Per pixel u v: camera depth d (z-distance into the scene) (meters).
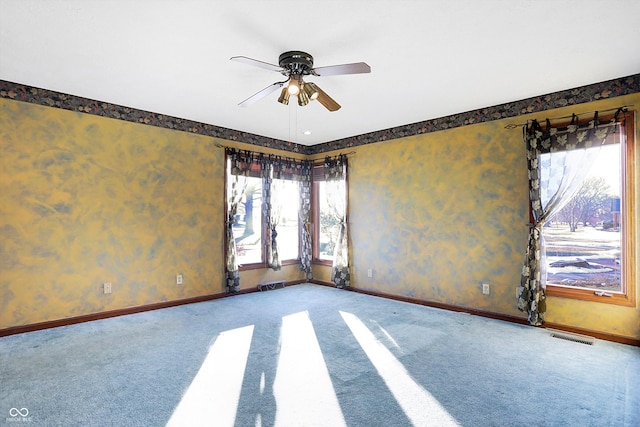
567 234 3.67
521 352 3.07
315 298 5.09
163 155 4.54
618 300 3.31
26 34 2.50
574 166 3.53
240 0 2.11
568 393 2.37
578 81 3.40
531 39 2.60
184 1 2.11
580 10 2.23
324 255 6.21
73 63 2.99
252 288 5.55
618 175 3.38
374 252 5.34
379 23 2.38
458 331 3.63
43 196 3.67
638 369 2.73
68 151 3.81
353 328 3.73
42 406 2.18
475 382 2.53
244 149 5.43
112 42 2.62
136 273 4.30
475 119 4.27
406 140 4.95
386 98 3.87
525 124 3.86
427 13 2.26
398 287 5.03
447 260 4.51
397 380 2.56
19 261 3.53
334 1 2.13
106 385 2.46
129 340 3.34
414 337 3.46
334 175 5.82
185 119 4.73
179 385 2.47
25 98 3.55
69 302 3.81
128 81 3.40
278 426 2.00
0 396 2.29
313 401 2.27
